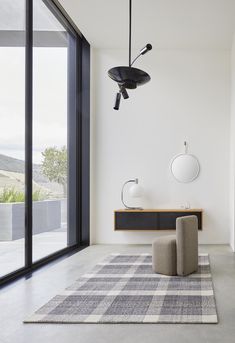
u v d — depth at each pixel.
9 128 3.63
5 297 3.15
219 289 3.39
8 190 3.61
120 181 6.12
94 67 6.19
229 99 6.06
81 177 6.00
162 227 5.79
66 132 5.45
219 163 6.04
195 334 2.36
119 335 2.35
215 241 6.02
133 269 4.21
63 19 5.17
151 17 4.95
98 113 6.17
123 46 6.06
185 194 6.05
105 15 4.90
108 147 6.15
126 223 5.83
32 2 4.17
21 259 3.98
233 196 5.50
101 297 3.14
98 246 5.86
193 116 6.09
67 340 2.28
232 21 5.07
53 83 4.96
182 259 3.86
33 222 4.29
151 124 6.13
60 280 3.73
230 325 2.51
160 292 3.28
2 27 3.47
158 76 6.15
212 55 6.11
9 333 2.39
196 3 4.57
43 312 2.77
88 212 5.97
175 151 6.09
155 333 2.38
